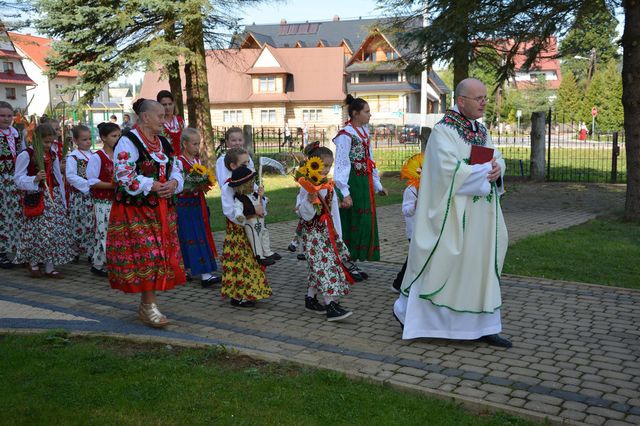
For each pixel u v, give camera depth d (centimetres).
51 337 471
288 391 382
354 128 666
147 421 344
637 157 983
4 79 4391
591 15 1166
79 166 704
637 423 345
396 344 475
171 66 1738
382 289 635
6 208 734
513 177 1677
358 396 376
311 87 4775
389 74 5097
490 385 397
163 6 1622
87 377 402
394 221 1064
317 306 559
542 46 1312
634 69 955
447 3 1302
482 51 1570
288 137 2709
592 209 1165
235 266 572
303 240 543
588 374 414
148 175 486
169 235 508
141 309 521
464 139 455
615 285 631
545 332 497
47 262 681
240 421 342
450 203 448
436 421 346
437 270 454
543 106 5066
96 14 1708
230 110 4822
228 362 433
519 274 675
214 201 1320
